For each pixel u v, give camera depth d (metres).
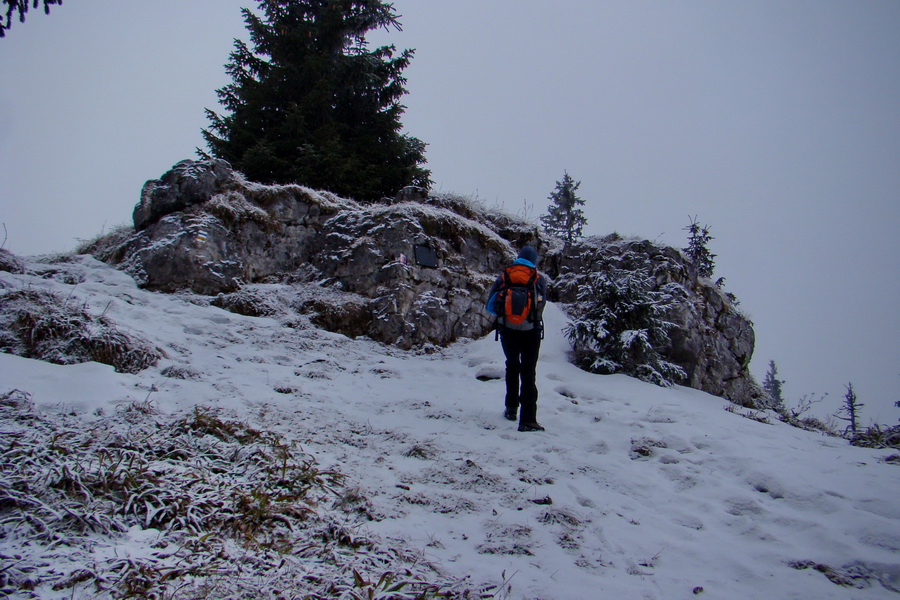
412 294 9.32
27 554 2.59
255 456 4.17
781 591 3.34
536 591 3.12
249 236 9.74
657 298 8.84
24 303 6.02
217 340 7.46
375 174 14.59
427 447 5.14
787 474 4.80
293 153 14.06
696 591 3.31
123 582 2.50
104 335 5.90
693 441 5.70
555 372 7.88
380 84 15.56
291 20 15.67
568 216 27.72
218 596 2.55
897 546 3.69
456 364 8.45
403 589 2.84
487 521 3.94
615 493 4.69
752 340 10.11
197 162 9.85
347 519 3.65
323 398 6.14
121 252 9.55
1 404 4.32
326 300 9.14
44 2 5.18
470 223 10.90
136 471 3.50
